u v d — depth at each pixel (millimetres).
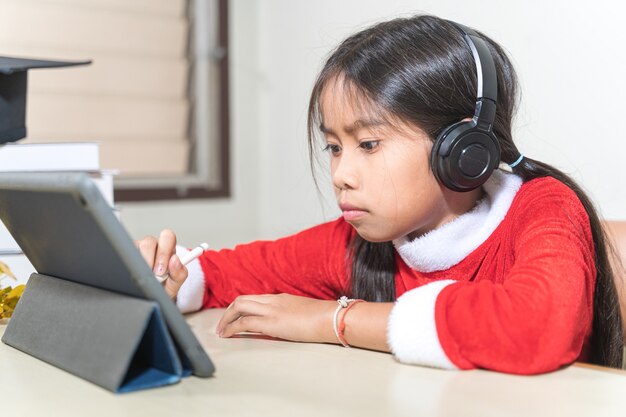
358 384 658
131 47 2705
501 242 903
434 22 881
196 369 662
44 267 784
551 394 630
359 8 2426
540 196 881
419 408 592
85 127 2639
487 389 644
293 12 2768
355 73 826
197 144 2893
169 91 2807
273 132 2936
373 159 819
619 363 1023
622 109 1709
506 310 700
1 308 940
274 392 633
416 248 914
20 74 1081
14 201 679
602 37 1746
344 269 1069
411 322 719
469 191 863
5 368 713
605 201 1752
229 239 2934
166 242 966
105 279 667
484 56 837
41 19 2527
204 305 1082
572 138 1823
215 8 2875
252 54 2967
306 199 2736
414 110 809
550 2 1859
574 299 725
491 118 828
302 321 826
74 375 684
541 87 1893
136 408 593
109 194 1117
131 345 622
